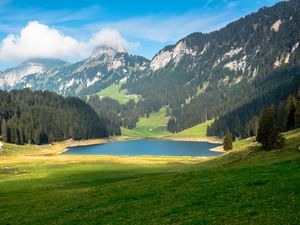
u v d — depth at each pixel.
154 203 44.34
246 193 39.62
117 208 45.16
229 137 155.62
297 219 28.70
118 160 163.75
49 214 49.97
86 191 64.69
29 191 82.38
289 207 32.00
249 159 92.44
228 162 103.69
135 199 49.06
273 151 96.25
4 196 75.56
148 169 124.56
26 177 110.31
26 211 55.09
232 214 33.28
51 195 67.81
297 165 49.19
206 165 110.69
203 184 49.25
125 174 107.81
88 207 49.56
